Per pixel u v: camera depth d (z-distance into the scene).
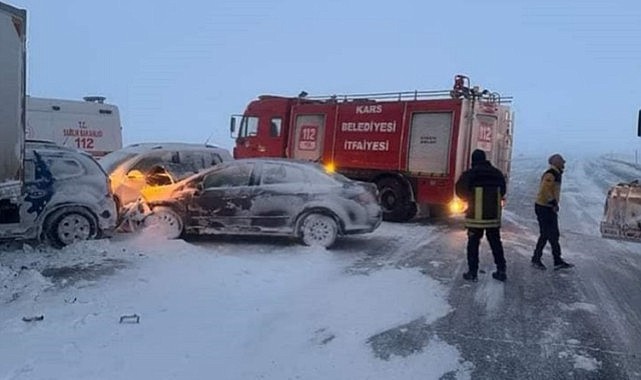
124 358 4.97
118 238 9.87
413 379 4.82
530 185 26.91
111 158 12.21
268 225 10.01
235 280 7.59
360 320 6.23
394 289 7.47
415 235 11.97
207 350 5.25
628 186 9.18
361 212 10.08
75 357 4.93
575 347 5.61
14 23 6.94
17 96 7.02
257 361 5.08
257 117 17.73
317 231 10.05
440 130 13.73
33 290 6.82
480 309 6.76
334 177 10.31
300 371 4.91
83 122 18.41
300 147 16.55
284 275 7.98
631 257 9.99
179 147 12.23
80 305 6.30
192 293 6.93
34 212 8.92
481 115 13.84
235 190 10.05
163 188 10.25
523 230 13.01
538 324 6.27
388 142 14.48
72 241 9.20
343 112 15.49
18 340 5.26
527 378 4.88
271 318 6.19
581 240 11.70
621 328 6.19
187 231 10.12
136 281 7.30
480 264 9.20
